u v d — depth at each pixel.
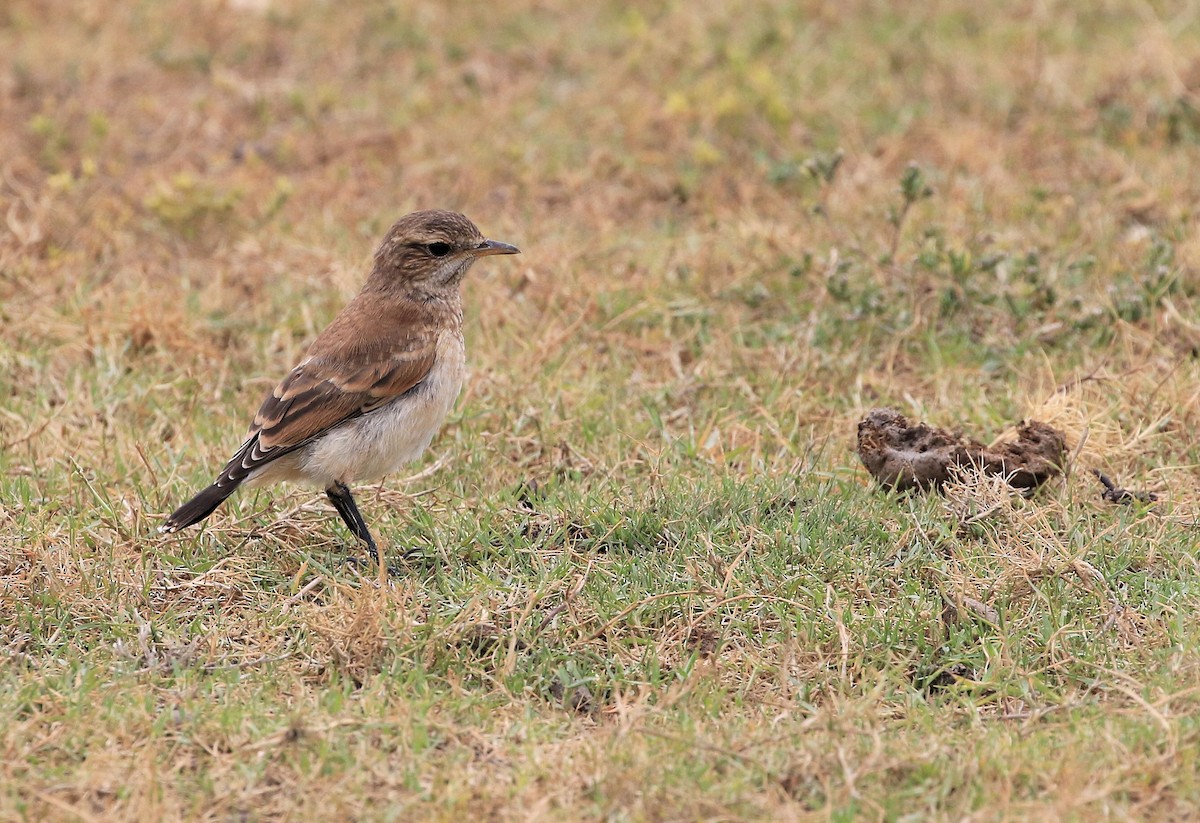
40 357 14.52
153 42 22.16
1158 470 12.24
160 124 20.11
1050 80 19.70
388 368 11.23
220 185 18.33
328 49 21.78
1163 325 14.41
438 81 20.77
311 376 11.11
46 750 8.88
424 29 22.12
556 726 9.32
